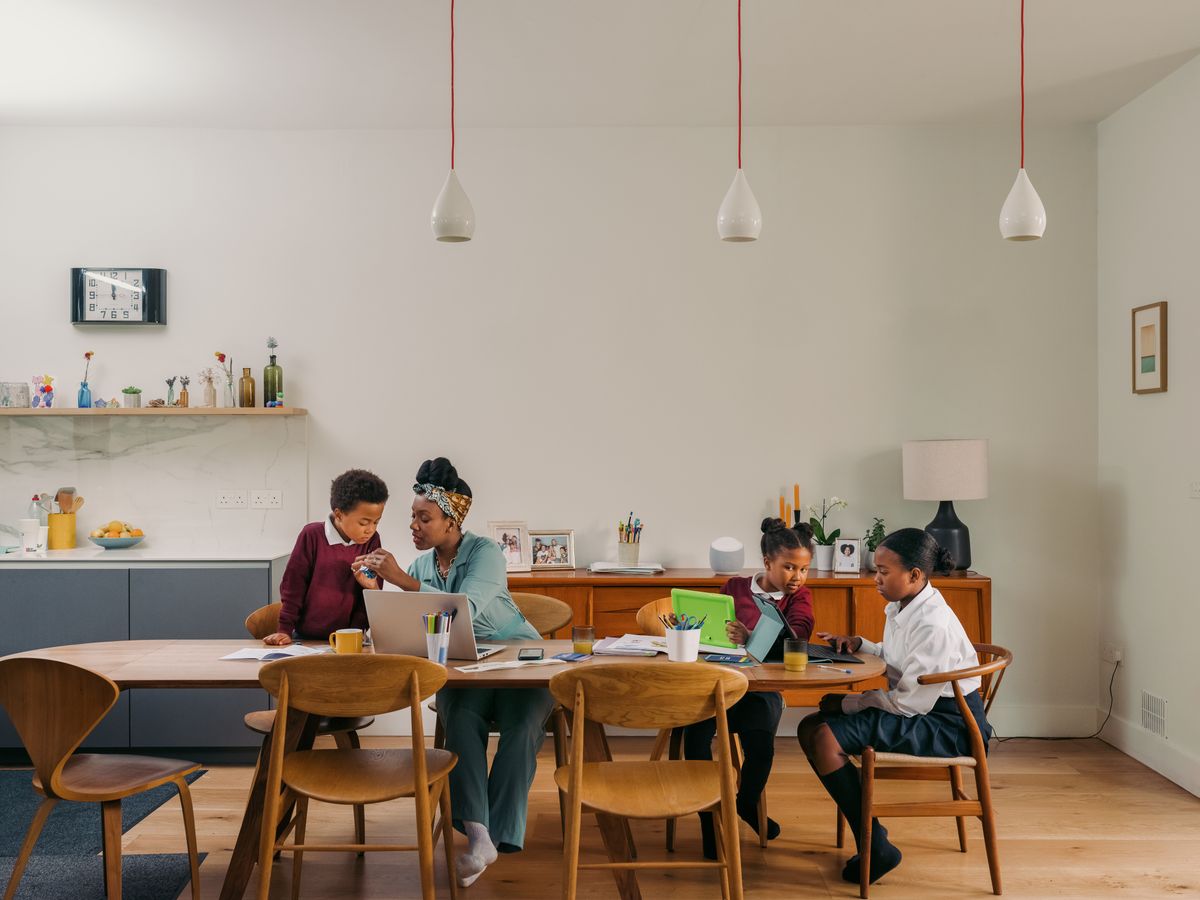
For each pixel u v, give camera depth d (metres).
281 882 3.01
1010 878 3.02
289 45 3.74
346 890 2.95
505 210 4.71
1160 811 3.61
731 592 3.34
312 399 4.70
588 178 4.71
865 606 4.29
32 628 4.23
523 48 3.78
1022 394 4.67
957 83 4.16
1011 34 3.67
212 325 4.68
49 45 3.73
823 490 4.70
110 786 2.56
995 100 4.36
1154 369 4.11
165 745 4.18
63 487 4.68
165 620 4.23
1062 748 4.44
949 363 4.69
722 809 2.42
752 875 3.04
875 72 4.04
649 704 2.42
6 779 3.97
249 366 4.69
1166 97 4.07
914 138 4.69
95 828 3.42
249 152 4.69
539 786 3.89
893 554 2.97
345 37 3.67
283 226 4.69
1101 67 3.98
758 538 4.70
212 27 3.58
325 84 4.14
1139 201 4.28
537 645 3.06
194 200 4.68
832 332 4.70
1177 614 3.98
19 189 4.67
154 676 2.63
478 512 4.71
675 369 4.71
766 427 4.70
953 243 4.69
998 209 4.68
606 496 4.71
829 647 3.06
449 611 2.77
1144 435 4.25
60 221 4.67
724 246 4.70
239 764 4.18
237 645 3.10
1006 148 4.68
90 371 4.67
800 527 3.22
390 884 2.99
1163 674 4.08
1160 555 4.11
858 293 4.70
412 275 4.71
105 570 4.23
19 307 4.67
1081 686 4.64
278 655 2.90
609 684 2.40
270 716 3.08
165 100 4.31
